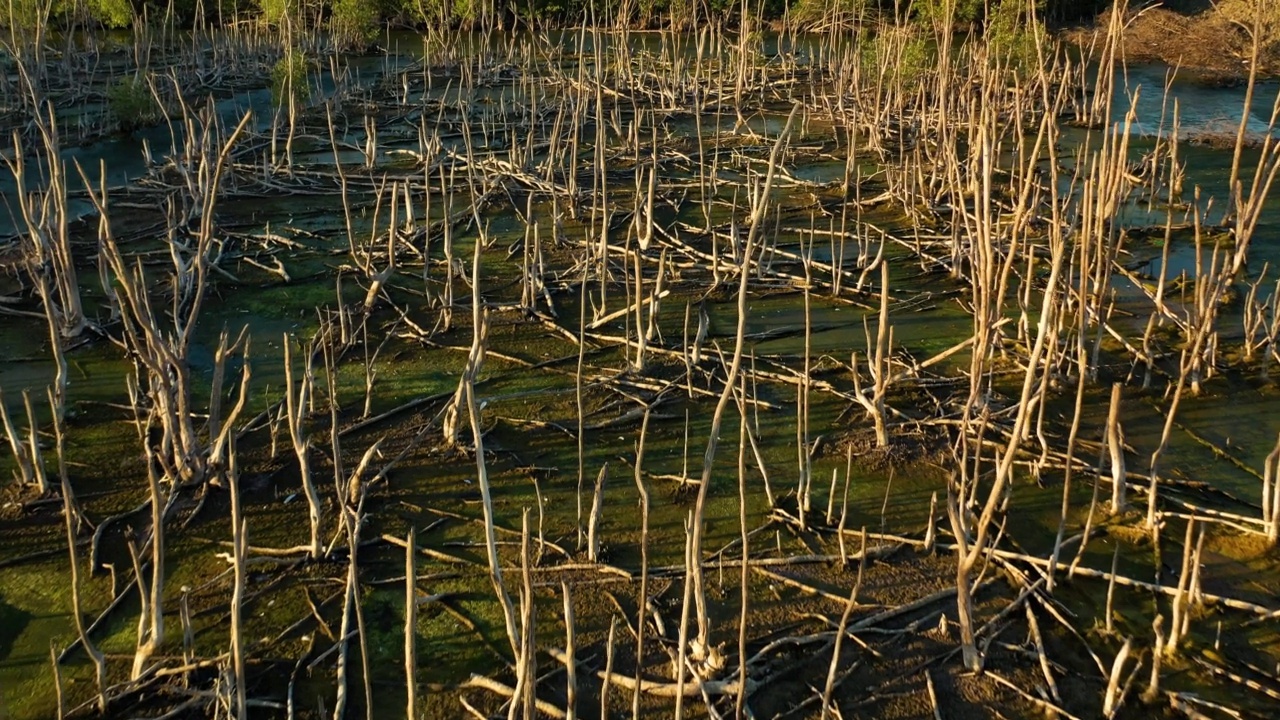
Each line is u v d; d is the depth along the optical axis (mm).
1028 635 5340
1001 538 6105
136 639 5262
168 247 11039
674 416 7559
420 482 6676
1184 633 5168
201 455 6492
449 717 4824
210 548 5988
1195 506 6305
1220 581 5730
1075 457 6871
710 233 11602
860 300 9766
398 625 5422
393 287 10062
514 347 8773
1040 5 9578
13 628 5344
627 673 5078
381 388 7984
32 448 6320
